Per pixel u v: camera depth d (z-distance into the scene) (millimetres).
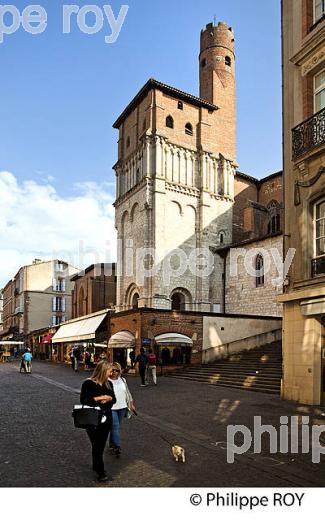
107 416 6609
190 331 27578
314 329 14492
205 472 7031
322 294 13836
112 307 49406
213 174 45094
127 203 44781
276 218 43531
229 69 49500
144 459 7773
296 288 15477
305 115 15852
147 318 26797
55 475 6746
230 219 45219
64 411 13023
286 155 16750
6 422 11250
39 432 10023
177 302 41875
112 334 31641
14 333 77312
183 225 42344
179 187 42500
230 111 48500
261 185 49344
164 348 26906
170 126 43375
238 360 25422
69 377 25719
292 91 16750
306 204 15422
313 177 15008
